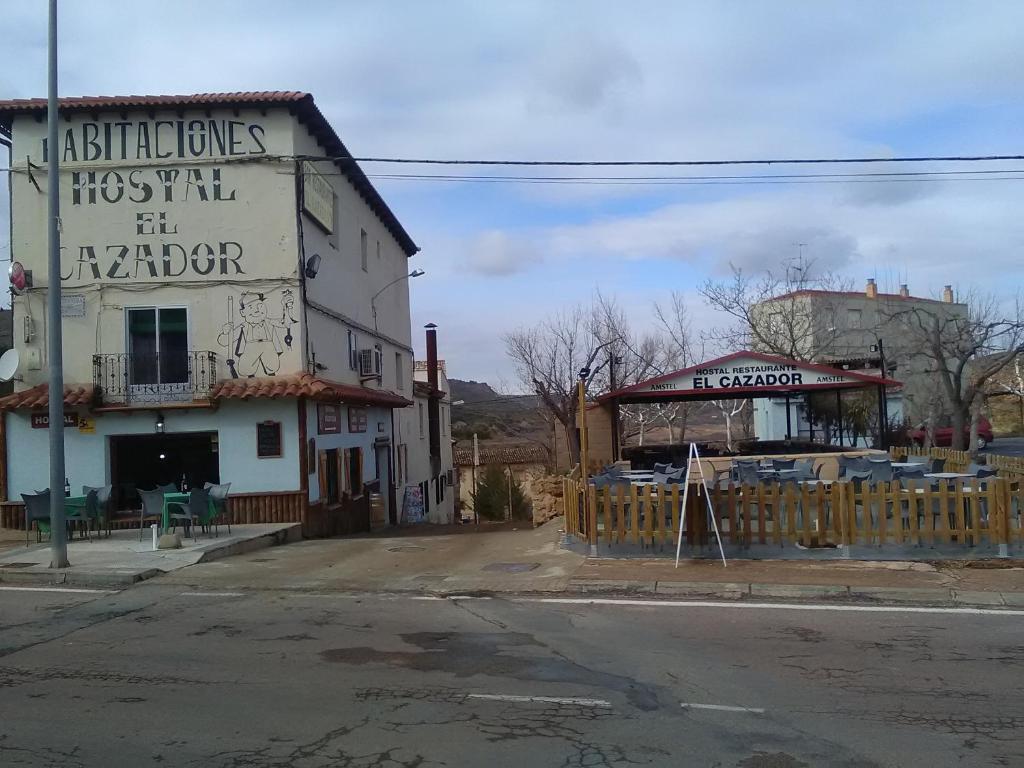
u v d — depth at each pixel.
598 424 28.67
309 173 18.91
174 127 18.25
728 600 9.79
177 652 7.62
